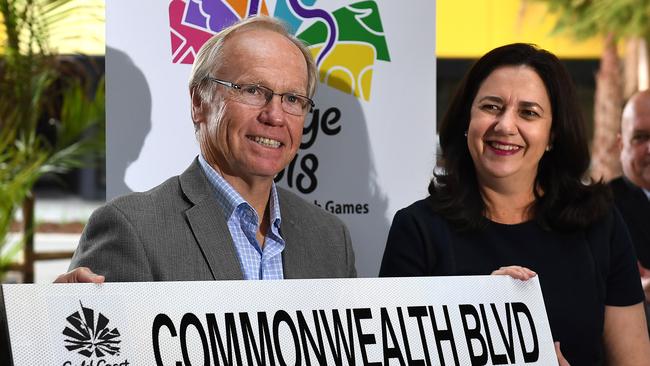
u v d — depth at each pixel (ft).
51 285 7.24
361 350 8.40
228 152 8.64
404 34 10.93
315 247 9.25
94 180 50.90
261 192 8.87
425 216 10.00
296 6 10.63
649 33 31.42
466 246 9.85
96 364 7.32
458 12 30.55
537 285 9.25
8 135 18.02
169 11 10.17
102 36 19.13
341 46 10.80
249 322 8.00
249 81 8.58
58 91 18.98
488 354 8.89
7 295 7.08
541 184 10.09
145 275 8.01
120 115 10.12
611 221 10.14
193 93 8.99
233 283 8.00
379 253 10.98
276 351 8.07
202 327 7.80
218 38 8.84
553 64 9.78
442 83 32.63
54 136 19.36
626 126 14.28
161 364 7.59
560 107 9.75
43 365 7.11
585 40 32.01
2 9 17.16
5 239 19.08
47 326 7.18
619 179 14.42
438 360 8.68
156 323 7.63
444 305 8.81
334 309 8.36
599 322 9.83
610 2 30.55
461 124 10.14
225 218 8.74
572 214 9.82
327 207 10.85
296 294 8.23
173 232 8.36
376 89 10.90
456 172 10.08
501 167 9.61
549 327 9.20
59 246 37.60
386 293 8.58
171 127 10.22
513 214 10.07
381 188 10.95
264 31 8.84
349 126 10.87
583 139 9.91
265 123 8.57
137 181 10.17
